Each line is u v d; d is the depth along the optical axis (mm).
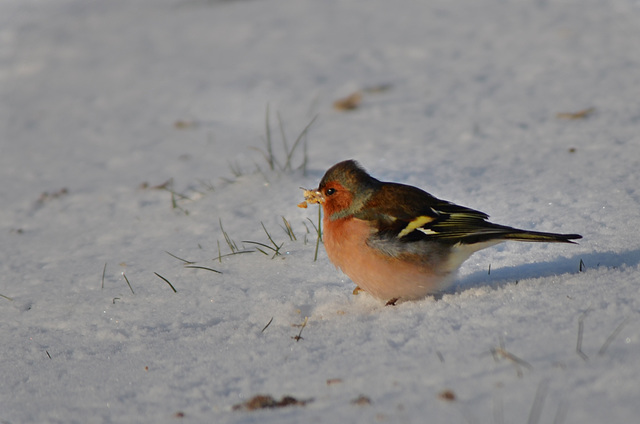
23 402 6887
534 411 5203
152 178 14203
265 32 23766
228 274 9500
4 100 20688
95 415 6441
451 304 7590
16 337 8516
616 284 7355
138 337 8148
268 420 5824
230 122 17453
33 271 10523
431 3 24219
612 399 5223
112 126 17984
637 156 11406
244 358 7191
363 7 25031
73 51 24312
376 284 8016
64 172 15328
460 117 14922
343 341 7199
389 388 6023
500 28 20547
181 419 6152
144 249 10789
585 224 9359
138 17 27875
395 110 16094
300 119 16672
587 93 15039
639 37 18141
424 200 8133
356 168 8219
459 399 5598
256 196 12070
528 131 13469
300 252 9898
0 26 27734
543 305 7133
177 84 20188
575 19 20234
